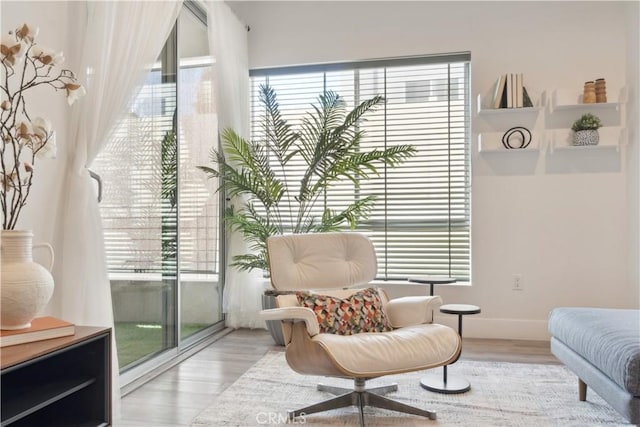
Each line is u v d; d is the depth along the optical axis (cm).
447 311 244
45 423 160
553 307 353
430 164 385
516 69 357
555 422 207
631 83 334
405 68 388
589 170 348
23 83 185
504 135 354
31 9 191
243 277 376
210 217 360
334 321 223
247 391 247
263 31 398
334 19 388
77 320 202
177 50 311
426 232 385
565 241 351
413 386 254
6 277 141
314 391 246
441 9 370
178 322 310
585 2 348
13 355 129
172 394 243
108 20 214
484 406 225
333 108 346
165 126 297
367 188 394
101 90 212
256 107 412
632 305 333
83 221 207
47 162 199
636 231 329
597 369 198
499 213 360
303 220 400
